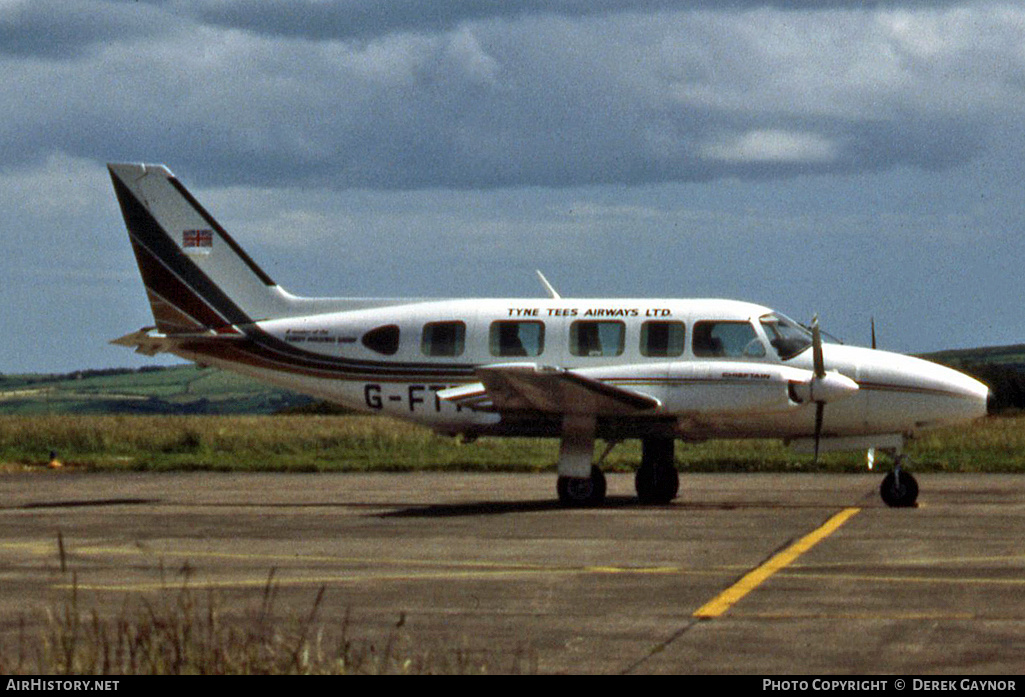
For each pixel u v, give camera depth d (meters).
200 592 22.69
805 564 25.09
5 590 23.14
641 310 39.16
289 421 93.25
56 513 37.31
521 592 22.33
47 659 15.82
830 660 17.00
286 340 42.03
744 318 38.47
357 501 40.75
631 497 41.00
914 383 37.34
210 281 43.06
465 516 34.97
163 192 43.34
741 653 17.47
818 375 36.97
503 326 40.00
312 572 24.84
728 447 63.50
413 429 76.12
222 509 38.28
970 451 59.28
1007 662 16.80
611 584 23.06
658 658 17.25
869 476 49.59
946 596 21.44
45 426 76.62
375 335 41.16
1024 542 28.00
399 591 22.58
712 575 23.91
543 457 60.81
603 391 36.06
